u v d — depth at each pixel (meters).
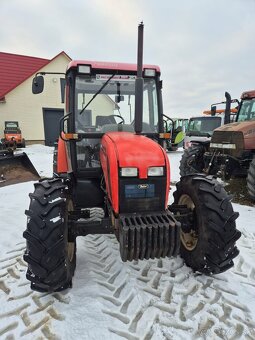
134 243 2.15
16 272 2.83
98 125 3.20
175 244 2.22
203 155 6.56
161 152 2.41
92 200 3.09
